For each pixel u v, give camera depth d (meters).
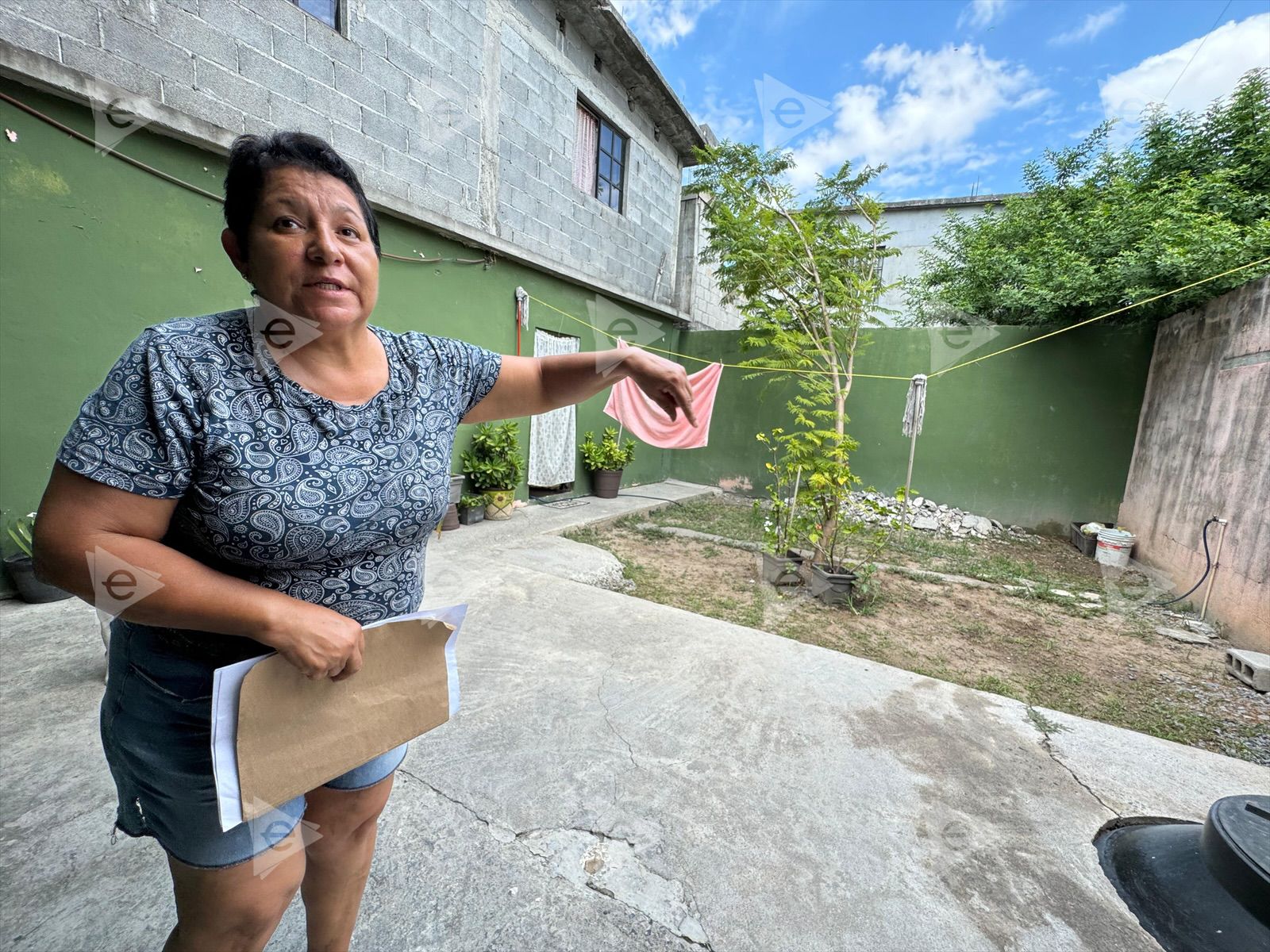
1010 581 4.27
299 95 3.29
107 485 0.53
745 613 3.32
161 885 1.24
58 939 1.12
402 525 0.72
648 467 7.80
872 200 3.97
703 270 8.01
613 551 4.50
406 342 0.78
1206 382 4.12
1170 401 4.79
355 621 0.68
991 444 6.25
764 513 5.38
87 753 1.60
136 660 0.67
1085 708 2.46
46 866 1.27
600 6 5.15
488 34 4.51
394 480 0.69
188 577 0.56
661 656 2.47
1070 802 1.68
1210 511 3.70
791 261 4.12
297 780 0.66
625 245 6.59
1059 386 5.90
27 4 2.29
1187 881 1.30
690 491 7.37
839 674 2.40
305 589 0.68
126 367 0.54
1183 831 1.46
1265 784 1.81
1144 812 1.66
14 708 1.79
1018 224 6.50
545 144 5.23
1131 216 5.05
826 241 4.18
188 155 2.90
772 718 2.04
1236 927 1.17
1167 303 4.68
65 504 0.53
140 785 0.67
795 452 3.84
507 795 1.58
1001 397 6.17
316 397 0.62
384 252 3.98
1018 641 3.17
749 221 4.22
